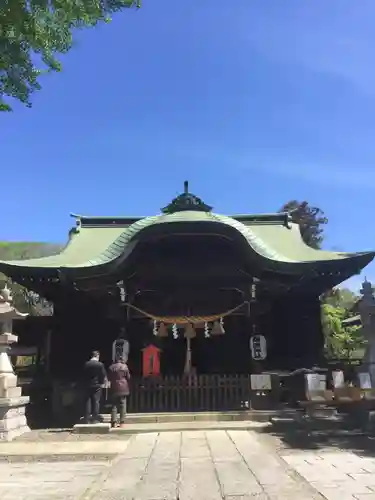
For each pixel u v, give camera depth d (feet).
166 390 47.19
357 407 40.96
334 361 59.47
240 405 47.21
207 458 28.66
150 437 37.11
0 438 36.99
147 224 50.44
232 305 56.65
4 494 21.21
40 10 19.38
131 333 58.39
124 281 53.21
